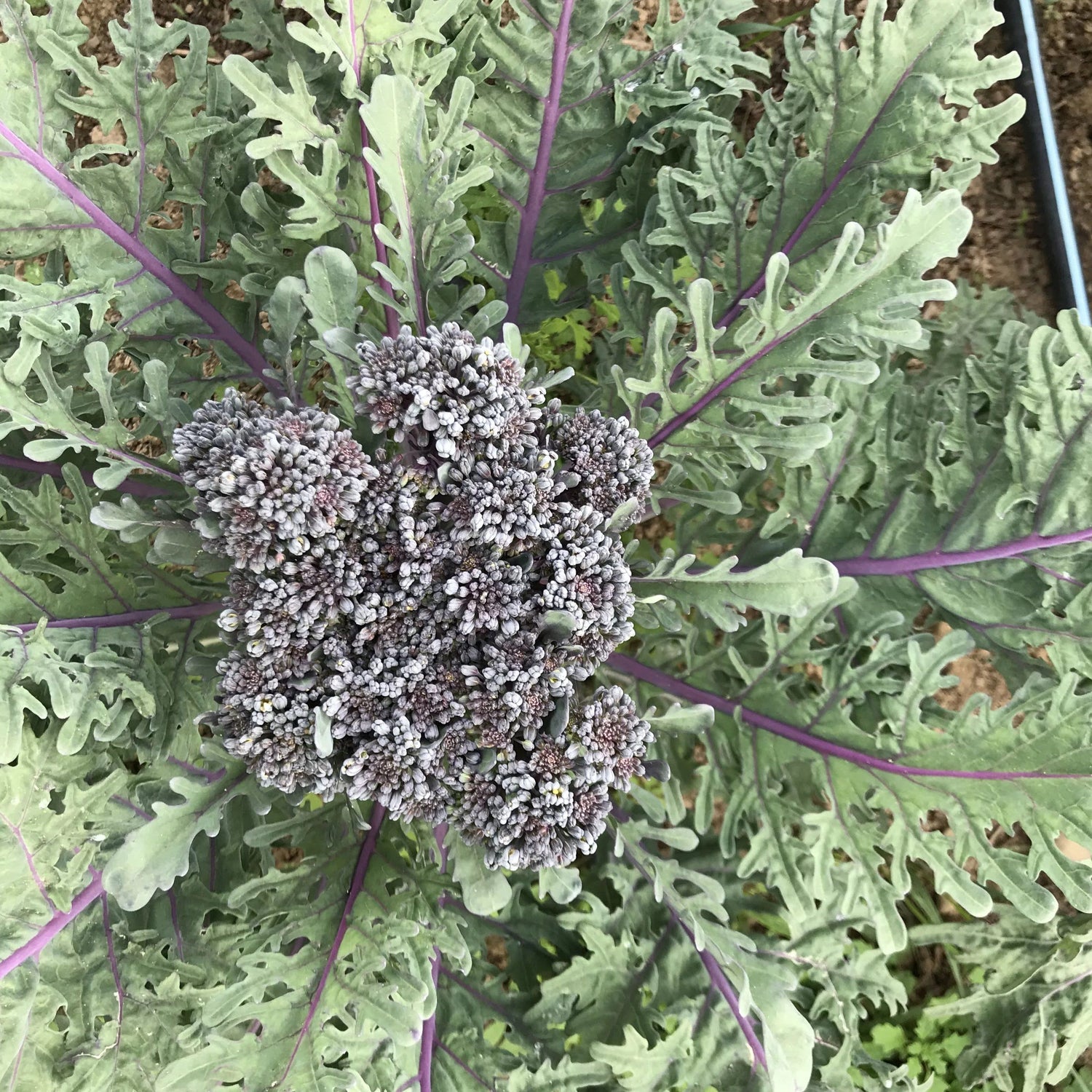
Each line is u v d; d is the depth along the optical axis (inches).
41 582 13.4
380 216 13.9
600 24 14.6
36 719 15.0
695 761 21.5
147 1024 14.1
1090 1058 21.3
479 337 13.8
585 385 19.1
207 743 13.4
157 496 15.6
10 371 12.5
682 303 14.6
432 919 13.8
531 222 16.2
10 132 13.1
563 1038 14.8
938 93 13.2
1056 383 13.9
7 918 13.5
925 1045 20.7
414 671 12.7
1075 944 17.9
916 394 17.1
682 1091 17.1
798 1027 14.3
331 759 13.1
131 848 12.4
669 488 14.1
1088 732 12.7
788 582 12.9
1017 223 20.6
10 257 13.7
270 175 19.0
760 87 20.0
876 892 13.8
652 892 16.0
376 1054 13.9
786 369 12.8
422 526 12.7
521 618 13.0
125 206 14.1
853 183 13.9
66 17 13.2
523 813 12.5
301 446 11.7
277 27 15.8
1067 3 20.2
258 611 12.2
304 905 13.7
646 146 15.1
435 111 14.2
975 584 15.0
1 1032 13.3
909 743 13.8
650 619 14.8
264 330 17.8
